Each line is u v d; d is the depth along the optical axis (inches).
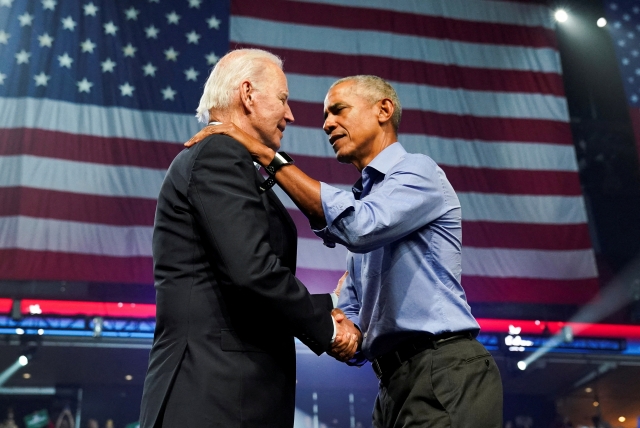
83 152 457.1
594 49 635.5
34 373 643.5
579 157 617.0
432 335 98.6
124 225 450.0
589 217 605.6
